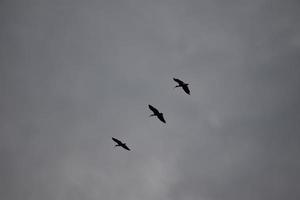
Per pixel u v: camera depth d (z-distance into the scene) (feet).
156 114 206.49
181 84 199.41
